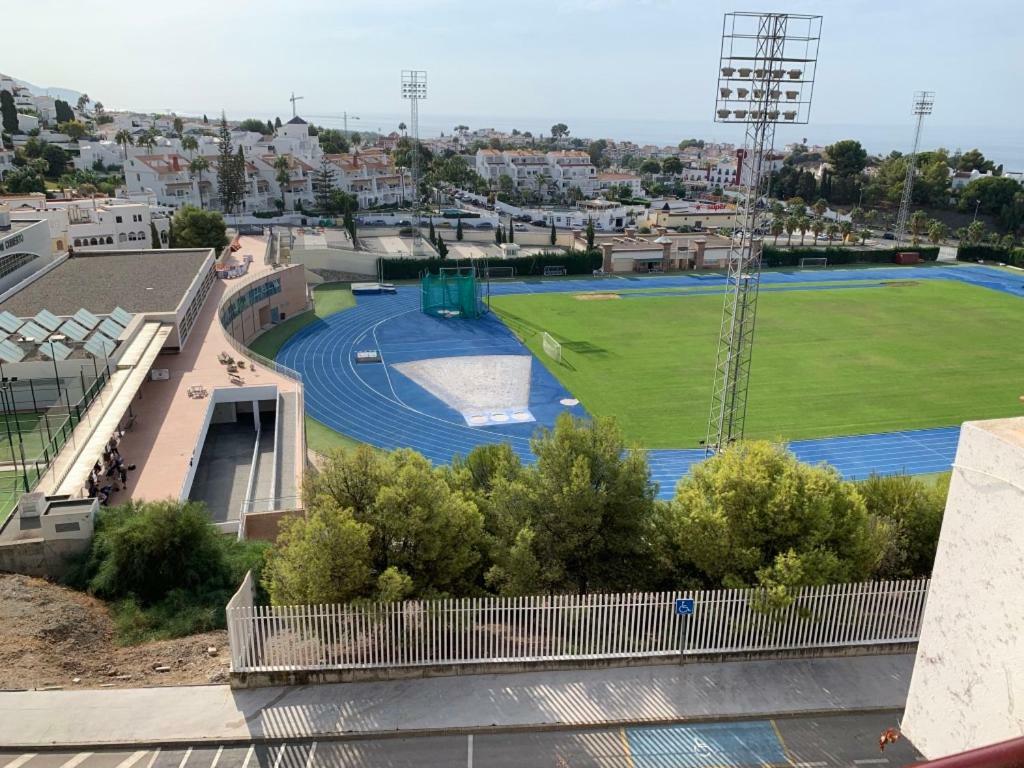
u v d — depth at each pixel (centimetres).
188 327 5806
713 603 2181
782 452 2544
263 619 2044
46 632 2225
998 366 6756
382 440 5003
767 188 4519
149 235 9862
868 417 5516
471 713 1991
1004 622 718
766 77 3738
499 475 2631
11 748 1814
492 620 2147
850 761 1881
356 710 1986
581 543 2344
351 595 2116
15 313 5209
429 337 7462
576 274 10994
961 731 777
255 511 3500
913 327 8056
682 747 1911
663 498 4209
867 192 18925
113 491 3391
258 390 4681
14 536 2608
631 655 2177
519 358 6800
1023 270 11950
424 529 2200
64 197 12238
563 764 1845
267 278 7569
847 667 2211
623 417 5441
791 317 8400
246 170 15450
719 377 6316
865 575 2309
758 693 2095
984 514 740
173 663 2158
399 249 11756
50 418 3647
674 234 12838
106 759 1806
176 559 2545
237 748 1861
